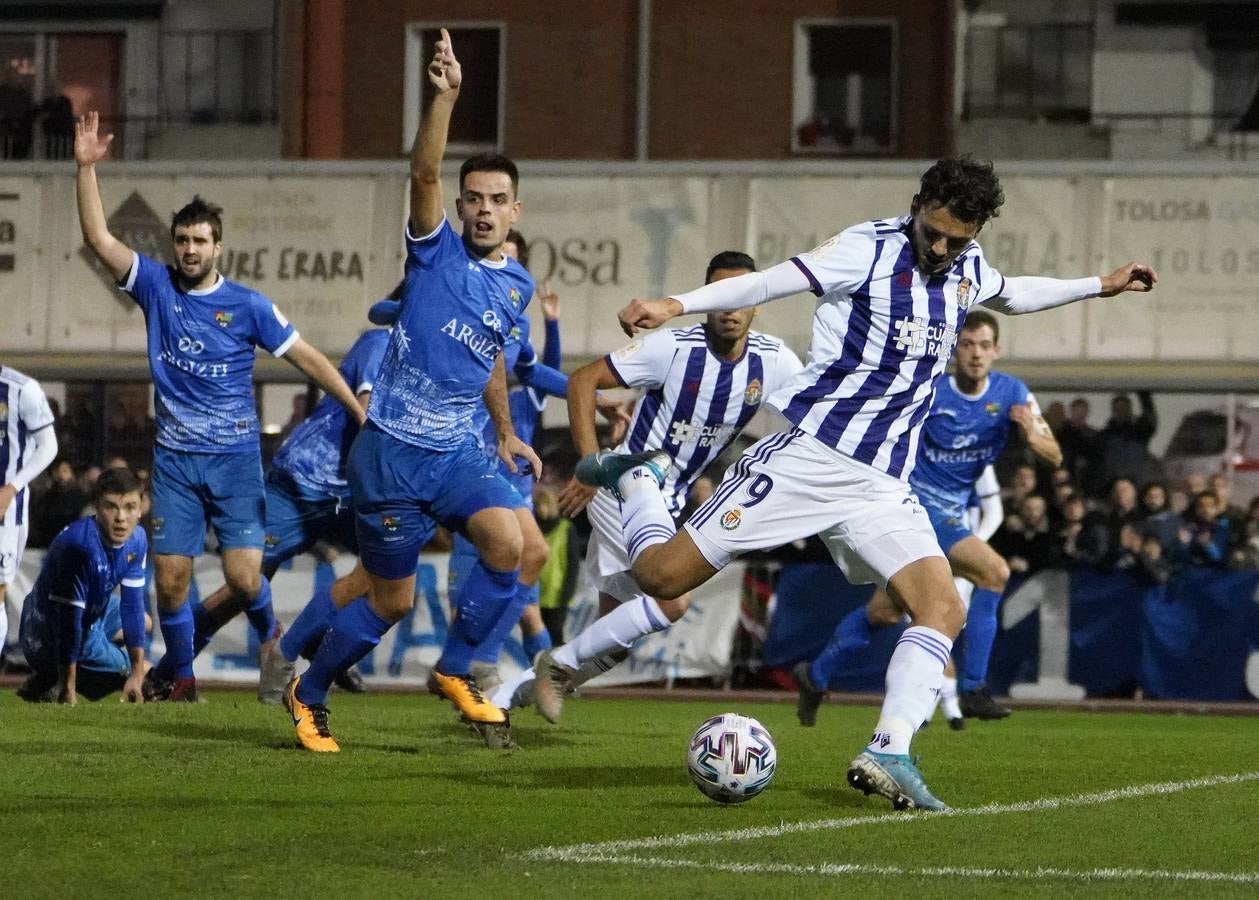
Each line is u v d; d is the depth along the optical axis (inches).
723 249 1138.0
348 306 1171.9
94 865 336.8
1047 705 1083.3
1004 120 1935.3
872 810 430.3
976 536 746.2
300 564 1119.6
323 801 422.6
